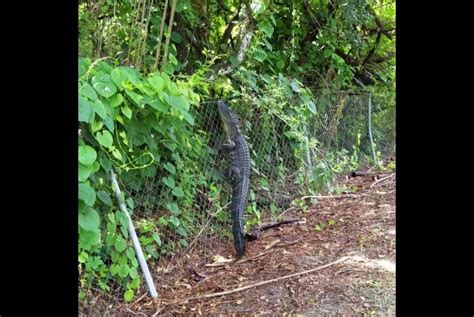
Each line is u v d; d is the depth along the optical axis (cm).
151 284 361
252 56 573
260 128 545
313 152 614
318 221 527
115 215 338
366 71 862
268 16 595
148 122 368
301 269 396
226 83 510
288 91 564
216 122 479
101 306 334
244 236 472
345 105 712
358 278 369
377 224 498
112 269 330
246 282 383
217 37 608
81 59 323
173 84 374
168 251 403
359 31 841
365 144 782
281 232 497
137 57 432
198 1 558
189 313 340
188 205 421
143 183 384
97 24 446
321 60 720
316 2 700
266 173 550
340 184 673
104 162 331
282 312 331
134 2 450
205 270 414
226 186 479
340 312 324
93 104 301
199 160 452
